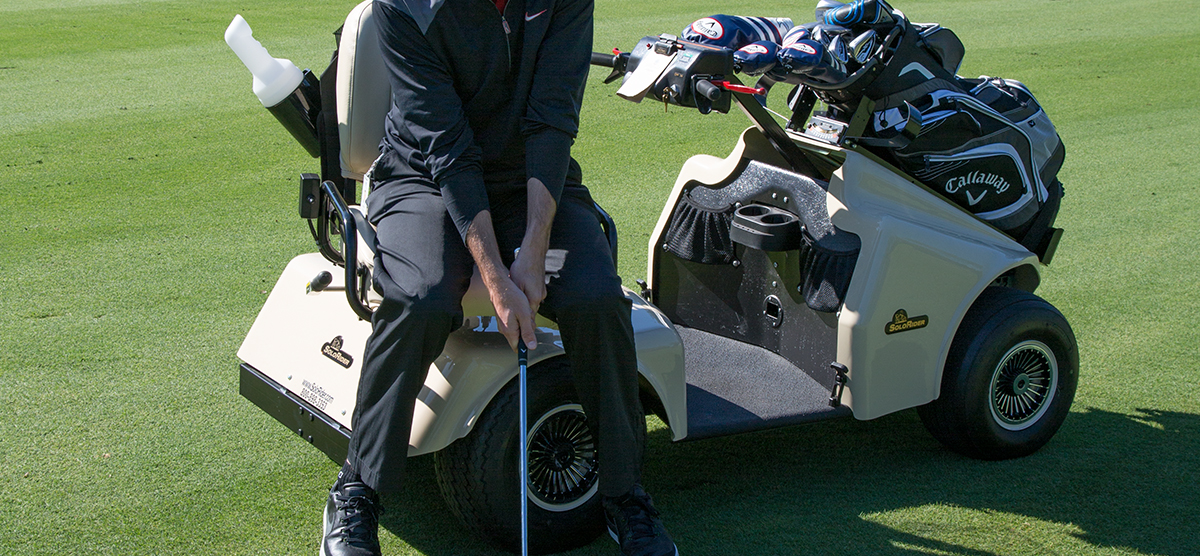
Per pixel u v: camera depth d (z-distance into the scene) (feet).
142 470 9.37
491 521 7.86
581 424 8.21
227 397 10.90
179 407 10.63
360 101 8.02
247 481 9.25
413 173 7.68
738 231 9.73
